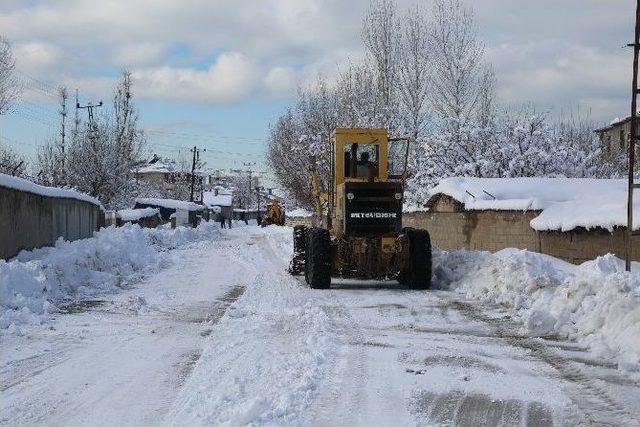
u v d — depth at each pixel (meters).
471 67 33.28
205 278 16.41
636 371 7.43
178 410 5.93
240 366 7.40
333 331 9.53
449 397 6.47
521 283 12.20
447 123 30.33
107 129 44.97
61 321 10.07
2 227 13.59
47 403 6.14
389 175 16.42
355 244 14.59
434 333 9.45
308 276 14.99
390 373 7.28
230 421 5.55
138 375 7.07
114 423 5.61
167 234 31.20
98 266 15.30
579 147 29.98
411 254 14.38
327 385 6.79
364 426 5.62
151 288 14.23
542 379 7.13
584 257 15.48
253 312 11.05
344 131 15.77
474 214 20.78
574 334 9.05
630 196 11.95
